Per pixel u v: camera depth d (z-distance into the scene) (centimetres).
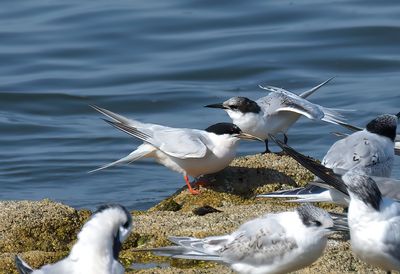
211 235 1134
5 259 1082
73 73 2306
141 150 1412
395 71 2245
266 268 976
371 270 1039
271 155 1411
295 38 2414
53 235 1177
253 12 2548
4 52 2392
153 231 1158
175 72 2286
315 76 2238
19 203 1228
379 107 2003
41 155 1844
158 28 2488
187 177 1368
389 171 1237
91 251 843
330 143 1838
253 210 1229
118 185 1642
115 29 2486
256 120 1444
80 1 2659
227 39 2430
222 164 1348
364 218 932
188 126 1995
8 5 2642
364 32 2406
